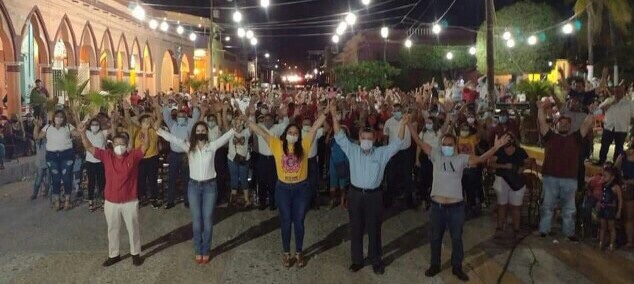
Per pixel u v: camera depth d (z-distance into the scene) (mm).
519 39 32312
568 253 8656
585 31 33281
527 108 19312
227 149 11844
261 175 11125
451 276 7711
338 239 9375
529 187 10312
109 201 7965
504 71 32906
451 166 7551
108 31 31359
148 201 11836
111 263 8102
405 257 8523
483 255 8578
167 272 7824
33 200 12156
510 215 10469
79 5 27078
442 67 41594
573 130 10586
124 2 33719
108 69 32188
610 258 8438
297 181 7953
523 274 7789
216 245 9031
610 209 8641
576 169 9164
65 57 26562
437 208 7617
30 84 22734
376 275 7762
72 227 9969
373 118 13062
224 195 12047
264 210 11242
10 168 14734
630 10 30266
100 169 11180
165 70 45719
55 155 11172
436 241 7715
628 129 12469
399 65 45969
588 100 12383
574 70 34688
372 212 7711
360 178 7699
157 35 41125
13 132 16656
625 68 32969
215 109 12195
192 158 8062
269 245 9039
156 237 9414
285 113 12320
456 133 11266
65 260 8266
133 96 21609
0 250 8695
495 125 11953
